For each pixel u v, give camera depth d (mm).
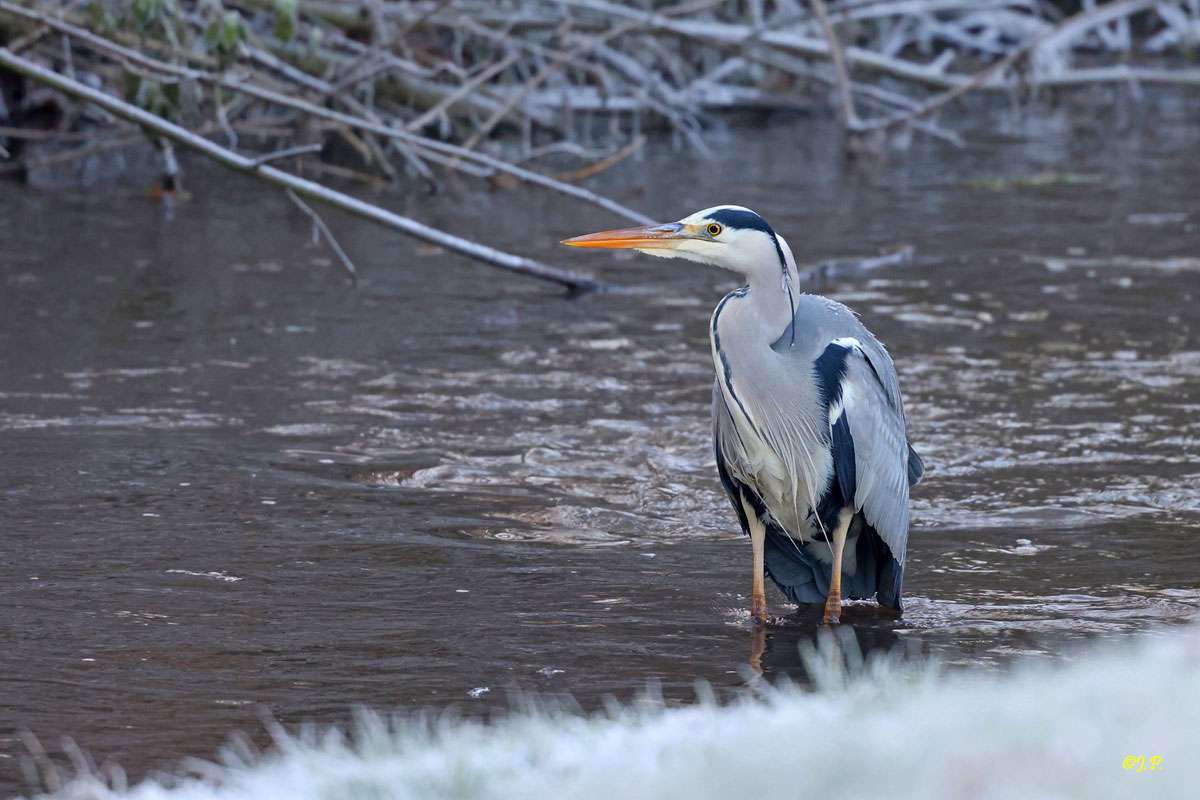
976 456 12125
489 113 29312
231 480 11391
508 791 5414
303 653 8289
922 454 12172
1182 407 13336
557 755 5852
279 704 7578
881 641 8617
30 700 7594
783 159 29031
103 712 7453
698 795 5023
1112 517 10750
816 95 36000
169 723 7320
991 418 13102
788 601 9422
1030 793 4574
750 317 8898
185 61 21516
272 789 5895
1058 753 4836
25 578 9375
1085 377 14320
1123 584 9477
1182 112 35156
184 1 26500
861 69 35094
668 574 9758
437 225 22266
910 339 15773
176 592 9203
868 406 8977
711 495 11367
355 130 27891
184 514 10633
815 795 4824
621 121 32875
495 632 8672
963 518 10789
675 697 7723
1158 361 14836
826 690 6773
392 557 9922
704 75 34469
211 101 25062
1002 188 25328
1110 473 11672
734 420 8961
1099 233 21297
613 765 5566
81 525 10359
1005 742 4988
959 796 4625
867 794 4789
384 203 24359
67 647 8320
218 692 7730
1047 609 9086
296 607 9008
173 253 20016
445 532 10438
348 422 12922
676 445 12492
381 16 26531
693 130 32688
